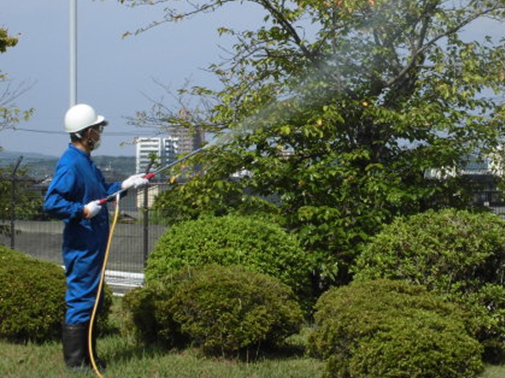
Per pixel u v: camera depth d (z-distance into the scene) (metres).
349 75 11.05
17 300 8.22
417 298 7.03
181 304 7.56
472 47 10.39
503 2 10.18
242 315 7.45
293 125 10.33
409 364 6.21
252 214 10.27
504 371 7.36
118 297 11.86
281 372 7.01
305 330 8.96
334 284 10.22
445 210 8.16
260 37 10.88
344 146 10.83
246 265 8.59
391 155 10.94
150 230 12.40
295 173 10.41
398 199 9.86
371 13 10.48
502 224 7.84
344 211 10.25
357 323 6.54
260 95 10.53
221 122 11.21
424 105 10.19
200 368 7.12
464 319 7.20
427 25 10.61
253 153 10.45
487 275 7.74
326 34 10.57
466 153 10.33
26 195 14.83
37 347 8.03
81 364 6.98
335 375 6.77
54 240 14.52
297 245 9.06
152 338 8.20
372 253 7.98
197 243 8.70
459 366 6.30
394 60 11.04
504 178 10.54
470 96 10.27
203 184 10.54
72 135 7.02
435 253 7.65
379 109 10.17
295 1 10.34
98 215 6.98
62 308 8.28
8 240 15.77
